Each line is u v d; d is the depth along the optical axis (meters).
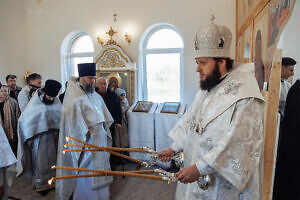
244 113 1.08
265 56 1.69
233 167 1.03
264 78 1.70
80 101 2.55
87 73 2.64
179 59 4.81
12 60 5.77
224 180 1.11
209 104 1.22
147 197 2.94
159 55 4.94
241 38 3.25
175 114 3.86
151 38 5.00
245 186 1.08
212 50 1.20
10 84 4.53
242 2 3.16
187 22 4.46
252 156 1.06
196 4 4.38
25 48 6.05
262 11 1.84
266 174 1.44
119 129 4.03
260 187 1.11
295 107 1.20
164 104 4.13
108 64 4.99
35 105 2.91
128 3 4.89
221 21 4.25
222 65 1.23
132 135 4.14
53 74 5.89
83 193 2.55
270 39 1.54
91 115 2.58
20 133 2.93
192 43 4.46
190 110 1.49
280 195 1.34
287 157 1.26
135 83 4.84
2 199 2.08
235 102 1.11
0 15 5.50
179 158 1.52
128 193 3.04
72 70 5.89
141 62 5.01
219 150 1.04
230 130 1.07
